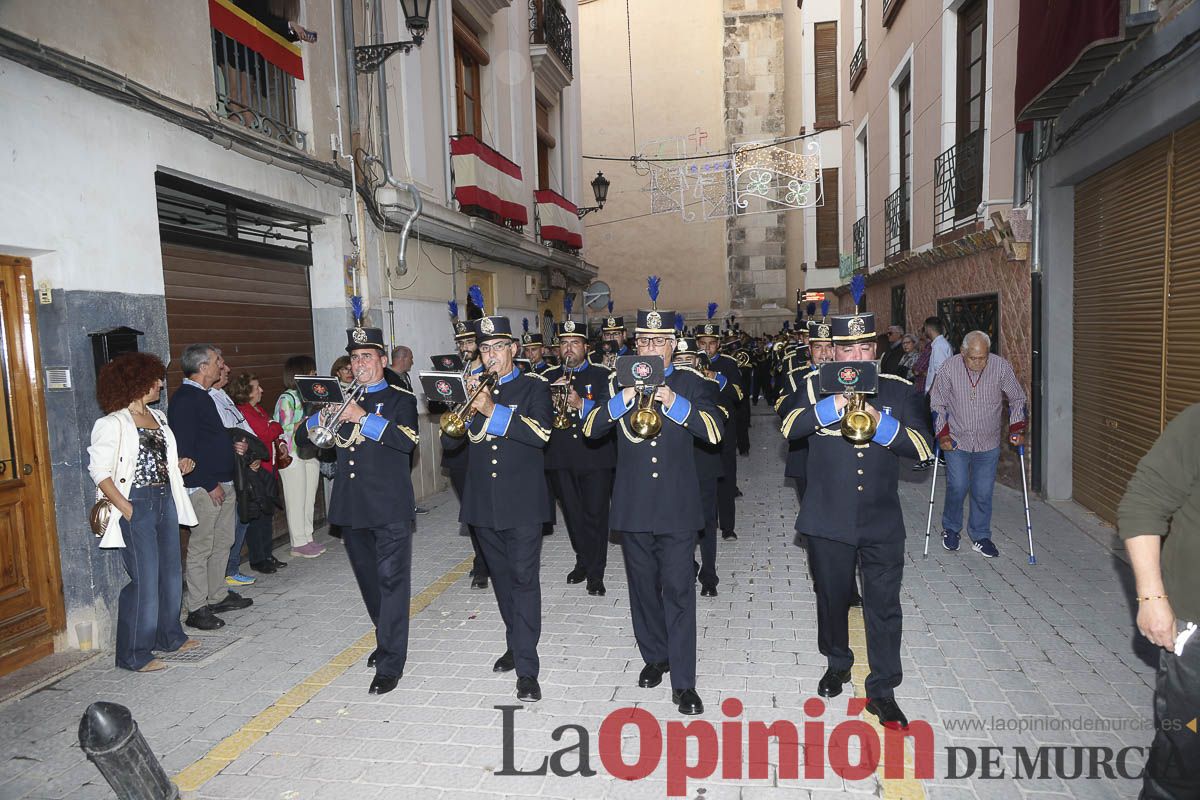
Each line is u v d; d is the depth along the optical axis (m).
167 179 5.70
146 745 3.10
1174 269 5.72
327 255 7.85
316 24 7.39
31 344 4.55
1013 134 8.51
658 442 3.91
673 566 3.88
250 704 4.13
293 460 6.90
